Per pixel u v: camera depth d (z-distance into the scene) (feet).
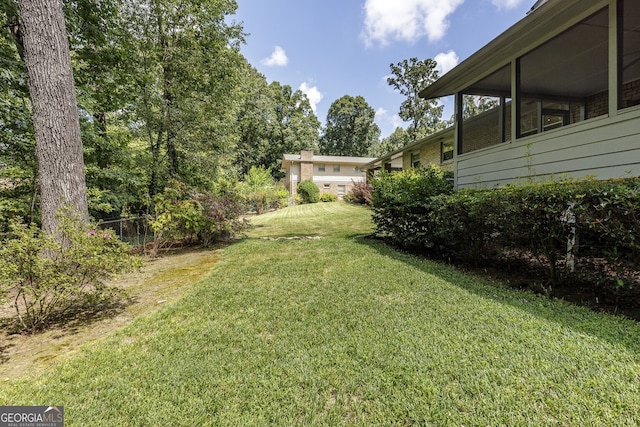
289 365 6.61
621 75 11.60
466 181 20.12
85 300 9.99
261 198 62.08
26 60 13.26
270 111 105.50
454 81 19.97
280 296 11.03
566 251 10.59
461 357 6.62
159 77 29.43
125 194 28.40
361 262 15.58
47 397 5.79
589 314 8.54
